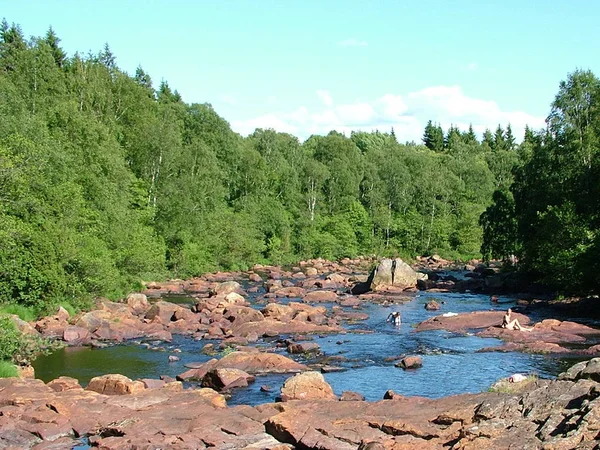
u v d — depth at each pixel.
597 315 44.88
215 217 85.69
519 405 16.72
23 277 40.88
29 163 43.00
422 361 31.50
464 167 137.38
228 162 104.62
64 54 94.69
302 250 106.38
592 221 52.25
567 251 49.44
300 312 45.19
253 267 91.69
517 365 30.62
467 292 63.03
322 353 34.19
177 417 20.44
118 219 55.25
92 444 19.00
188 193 77.19
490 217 76.88
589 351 33.06
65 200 46.69
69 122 57.31
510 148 193.38
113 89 78.00
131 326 40.97
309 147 156.12
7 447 18.88
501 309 50.66
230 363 30.22
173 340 38.44
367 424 18.05
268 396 25.69
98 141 59.47
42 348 33.09
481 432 15.16
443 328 41.81
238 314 43.66
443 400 19.62
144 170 76.31
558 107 62.81
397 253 113.75
